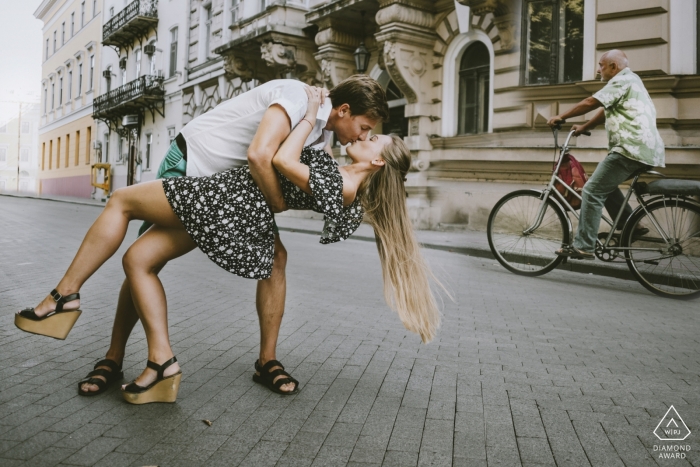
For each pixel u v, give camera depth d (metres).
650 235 5.49
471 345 3.59
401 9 12.49
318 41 15.16
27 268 6.35
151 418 2.34
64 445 2.07
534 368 3.14
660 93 8.82
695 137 8.67
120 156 32.28
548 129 10.35
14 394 2.55
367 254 8.31
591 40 9.71
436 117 13.06
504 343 3.66
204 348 3.37
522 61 11.04
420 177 12.59
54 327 2.38
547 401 2.64
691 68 8.70
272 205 2.46
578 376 3.02
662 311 4.77
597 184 5.57
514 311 4.64
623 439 2.24
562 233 6.14
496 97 11.37
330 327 3.93
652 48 8.95
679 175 8.49
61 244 8.95
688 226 5.29
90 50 36.75
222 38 21.59
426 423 2.36
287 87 2.42
